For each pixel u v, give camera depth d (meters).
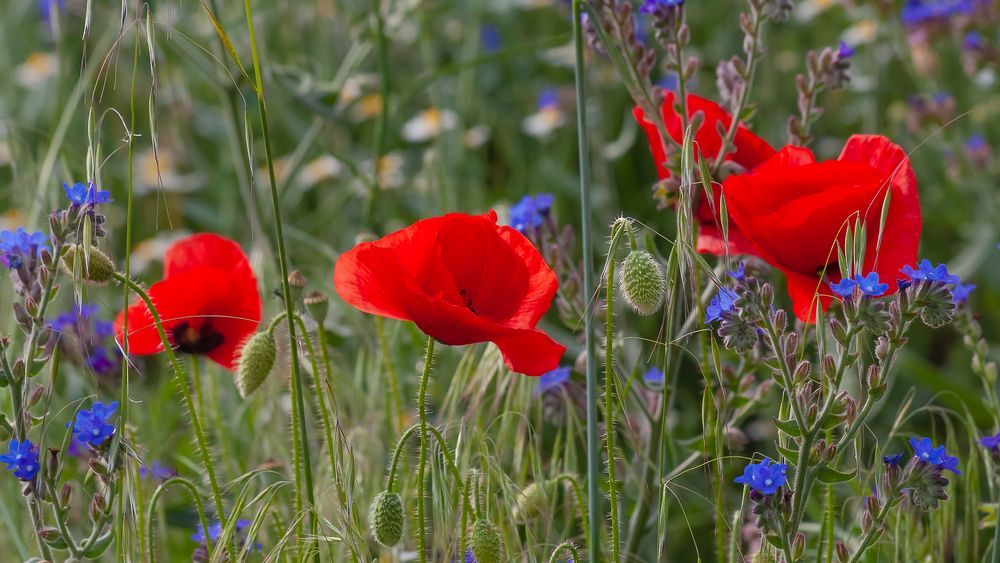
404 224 2.17
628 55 1.30
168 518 1.36
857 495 1.26
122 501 1.16
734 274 1.15
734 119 1.25
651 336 1.84
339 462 1.18
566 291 1.32
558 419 1.35
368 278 1.14
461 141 2.24
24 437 1.17
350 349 1.60
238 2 1.72
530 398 1.29
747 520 1.33
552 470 1.30
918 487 1.15
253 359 1.18
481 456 1.21
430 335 1.14
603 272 1.16
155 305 1.23
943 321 1.13
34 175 1.46
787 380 1.14
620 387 1.21
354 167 1.67
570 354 1.73
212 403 1.34
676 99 1.27
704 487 1.51
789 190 1.19
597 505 1.14
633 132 2.18
